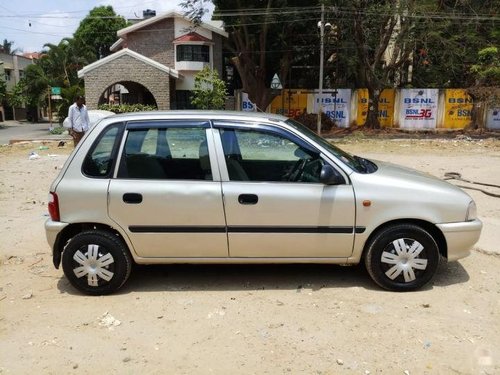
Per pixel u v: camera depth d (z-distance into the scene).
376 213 4.50
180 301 4.51
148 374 3.38
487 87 26.61
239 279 5.01
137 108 29.84
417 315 4.16
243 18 27.33
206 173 4.57
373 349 3.64
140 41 34.12
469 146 20.95
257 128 4.66
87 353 3.65
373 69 27.33
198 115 4.73
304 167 4.62
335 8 25.22
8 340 3.86
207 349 3.68
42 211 8.21
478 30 28.42
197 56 33.34
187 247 4.59
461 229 4.56
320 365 3.44
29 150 18.55
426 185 4.62
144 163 4.61
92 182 4.57
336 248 4.58
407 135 25.72
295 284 4.87
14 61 58.84
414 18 25.56
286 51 28.95
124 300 4.57
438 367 3.41
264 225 4.52
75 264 4.63
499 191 9.79
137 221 4.55
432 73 30.11
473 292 4.64
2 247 6.22
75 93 36.25
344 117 28.17
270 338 3.81
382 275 4.62
